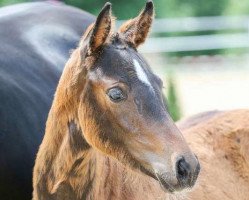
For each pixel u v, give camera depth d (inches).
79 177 220.1
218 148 266.5
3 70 265.7
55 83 275.6
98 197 223.5
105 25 204.8
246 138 270.7
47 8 311.9
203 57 820.6
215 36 818.8
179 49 798.5
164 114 202.7
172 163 199.0
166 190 201.9
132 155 206.4
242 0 975.6
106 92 204.2
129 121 203.3
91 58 207.2
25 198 254.8
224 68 776.3
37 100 264.1
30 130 256.2
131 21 214.8
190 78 721.0
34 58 277.9
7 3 824.3
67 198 221.8
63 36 297.1
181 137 201.5
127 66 203.5
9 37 283.6
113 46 207.5
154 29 816.9
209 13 966.4
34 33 291.0
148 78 203.8
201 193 245.3
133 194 226.2
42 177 223.5
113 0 912.3
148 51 776.3
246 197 266.5
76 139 216.4
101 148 209.8
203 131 269.7
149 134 201.8
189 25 829.2
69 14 311.4
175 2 944.9
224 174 260.8
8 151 249.4
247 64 803.4
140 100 201.8
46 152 221.8
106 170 223.9
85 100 208.8
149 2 213.2
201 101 625.0
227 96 643.5
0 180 248.4
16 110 256.1
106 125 207.3
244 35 835.4
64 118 216.2
